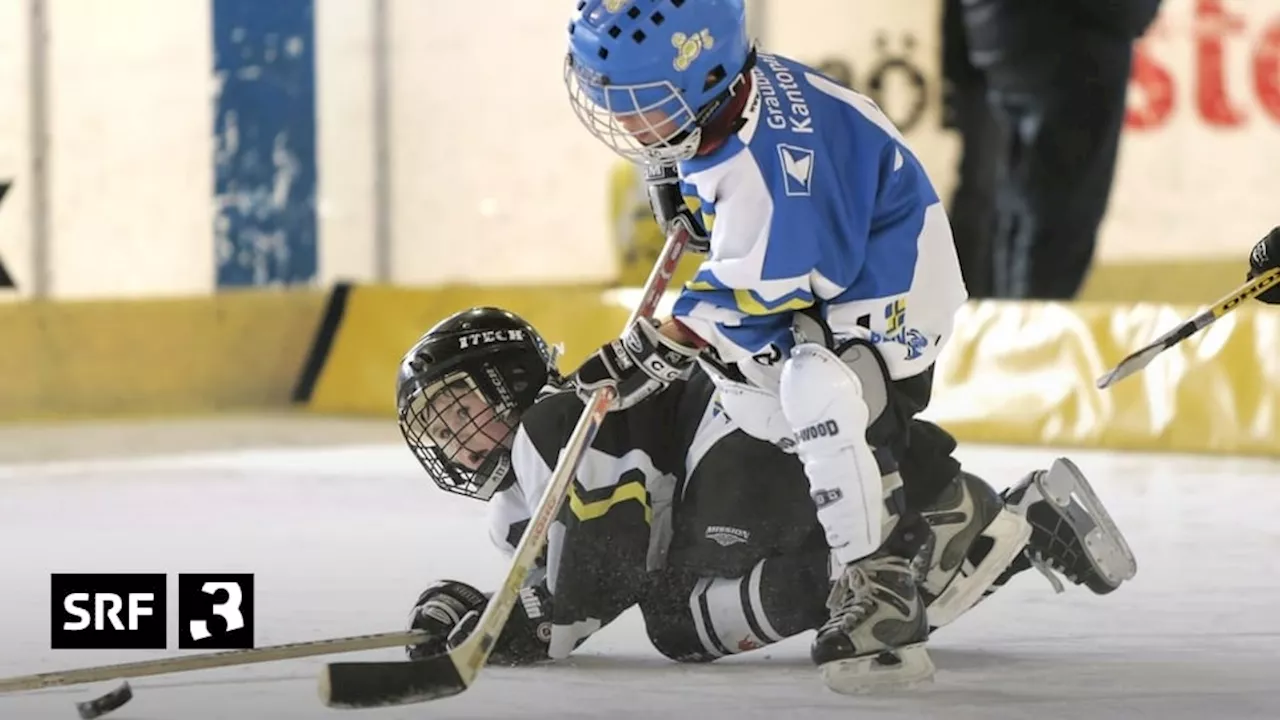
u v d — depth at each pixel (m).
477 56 35.19
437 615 11.04
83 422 30.52
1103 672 10.93
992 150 36.19
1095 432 25.73
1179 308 25.55
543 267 36.16
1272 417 24.47
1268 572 14.95
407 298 32.44
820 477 10.13
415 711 9.93
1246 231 43.19
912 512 10.57
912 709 9.85
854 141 10.52
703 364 10.73
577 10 10.30
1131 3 30.52
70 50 30.59
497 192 35.56
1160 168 41.75
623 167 34.72
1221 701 10.06
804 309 10.50
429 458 11.27
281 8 32.84
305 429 29.48
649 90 10.09
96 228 31.08
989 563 11.45
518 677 10.84
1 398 30.12
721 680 10.73
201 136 32.09
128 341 31.44
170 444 27.16
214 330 32.41
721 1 10.13
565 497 10.42
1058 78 30.77
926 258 10.67
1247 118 43.03
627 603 10.95
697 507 10.92
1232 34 42.69
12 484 22.42
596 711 9.88
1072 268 31.98
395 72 34.31
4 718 9.91
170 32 31.62
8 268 30.23
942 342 10.84
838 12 38.09
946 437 11.35
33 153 30.33
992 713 9.75
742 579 10.90
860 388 10.23
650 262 34.41
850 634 10.12
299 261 33.47
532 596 10.99
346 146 33.81
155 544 17.17
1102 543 12.09
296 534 17.81
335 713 9.91
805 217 10.20
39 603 14.01
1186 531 17.52
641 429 10.95
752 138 10.23
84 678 10.09
